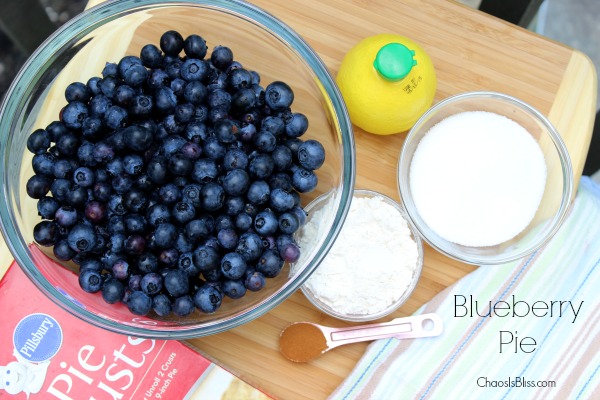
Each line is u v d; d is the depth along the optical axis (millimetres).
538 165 565
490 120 570
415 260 551
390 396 546
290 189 506
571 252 563
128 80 499
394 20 575
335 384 548
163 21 543
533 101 577
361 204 555
